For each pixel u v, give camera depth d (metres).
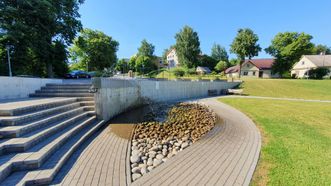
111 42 43.91
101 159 4.26
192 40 55.62
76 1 22.72
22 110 5.11
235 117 9.13
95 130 6.54
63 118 6.17
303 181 3.32
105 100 8.14
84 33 39.72
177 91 17.84
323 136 5.93
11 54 17.97
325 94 20.11
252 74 47.34
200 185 3.24
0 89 7.78
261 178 3.46
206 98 18.33
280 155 4.47
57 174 3.54
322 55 40.62
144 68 53.91
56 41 21.69
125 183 3.28
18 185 2.97
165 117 9.55
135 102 12.48
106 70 42.75
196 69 52.91
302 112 10.19
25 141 3.91
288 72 42.59
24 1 16.55
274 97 18.83
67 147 4.57
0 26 15.70
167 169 3.84
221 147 5.10
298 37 42.28
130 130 6.86
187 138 6.04
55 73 24.23
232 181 3.37
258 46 39.09
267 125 7.39
